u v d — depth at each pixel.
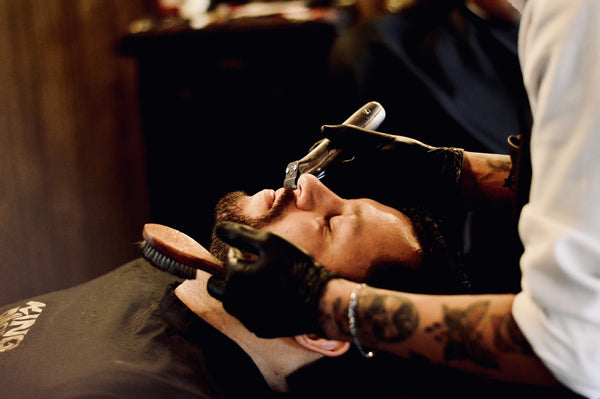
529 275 0.62
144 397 0.80
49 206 2.26
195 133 2.07
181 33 1.94
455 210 1.10
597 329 0.60
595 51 0.59
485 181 1.13
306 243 0.91
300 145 2.03
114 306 1.00
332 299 0.69
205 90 2.02
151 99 2.06
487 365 0.65
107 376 0.81
